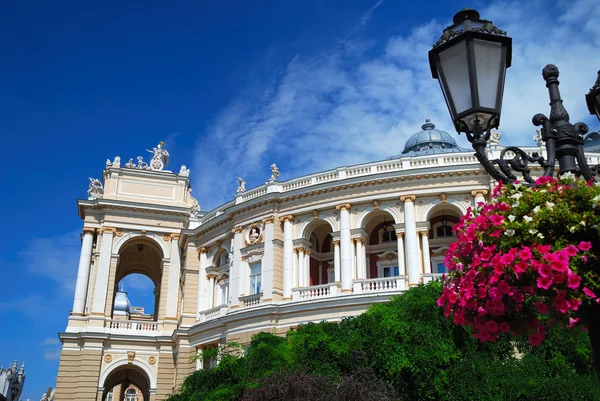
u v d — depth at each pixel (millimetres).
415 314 28188
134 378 68688
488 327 9258
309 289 44875
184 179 62719
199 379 30375
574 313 9094
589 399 23891
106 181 60875
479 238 9281
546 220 8875
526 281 8711
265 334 31141
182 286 57969
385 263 47781
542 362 26562
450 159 45469
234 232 50750
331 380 23156
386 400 21297
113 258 57781
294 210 48000
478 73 10070
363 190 46094
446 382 25141
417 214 44594
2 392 76875
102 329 54938
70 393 52406
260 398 21766
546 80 10523
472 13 10508
